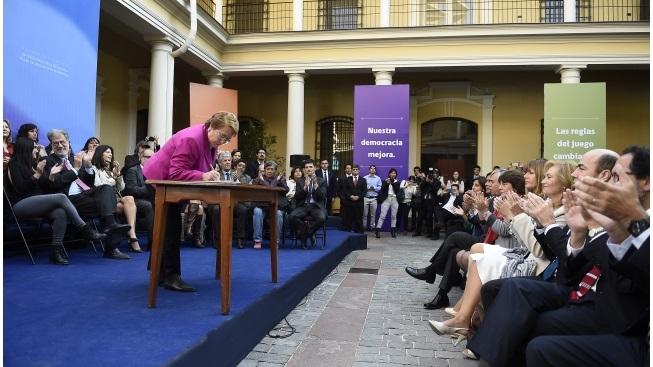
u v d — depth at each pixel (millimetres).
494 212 3938
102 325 2297
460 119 13344
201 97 10609
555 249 2395
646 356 1709
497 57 11109
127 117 11766
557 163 2875
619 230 1634
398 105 10773
